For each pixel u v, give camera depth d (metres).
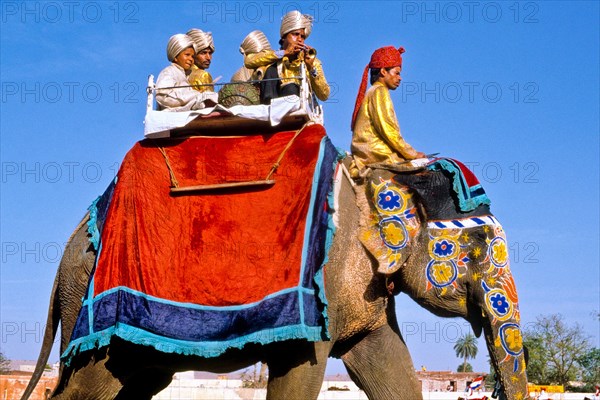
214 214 7.07
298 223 6.83
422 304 7.30
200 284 6.87
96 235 7.21
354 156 7.45
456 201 7.21
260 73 7.69
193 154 7.32
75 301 7.31
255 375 35.69
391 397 7.57
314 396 6.80
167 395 31.20
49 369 29.72
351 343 7.66
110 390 7.05
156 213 7.14
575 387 54.88
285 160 7.12
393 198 7.13
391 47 7.73
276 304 6.62
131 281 6.93
